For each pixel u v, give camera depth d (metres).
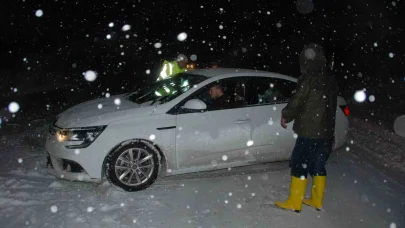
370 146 6.64
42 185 4.42
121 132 4.27
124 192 4.31
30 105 10.26
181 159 4.56
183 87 4.88
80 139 4.20
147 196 4.23
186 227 3.56
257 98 5.03
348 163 5.67
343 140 5.65
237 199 4.24
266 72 5.27
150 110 4.47
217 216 3.81
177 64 7.27
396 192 4.59
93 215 3.71
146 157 4.40
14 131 7.02
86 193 4.23
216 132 4.68
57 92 13.19
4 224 3.48
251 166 5.43
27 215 3.66
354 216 3.94
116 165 4.27
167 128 4.45
